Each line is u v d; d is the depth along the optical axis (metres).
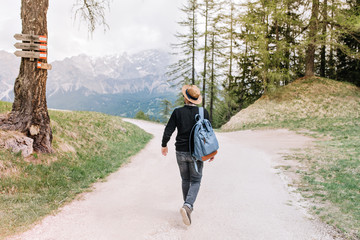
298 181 5.46
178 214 3.79
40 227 3.30
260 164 7.40
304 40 21.58
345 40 25.09
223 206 4.07
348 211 3.67
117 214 3.82
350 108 18.84
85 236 3.04
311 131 15.27
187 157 3.39
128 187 5.51
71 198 4.69
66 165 6.50
